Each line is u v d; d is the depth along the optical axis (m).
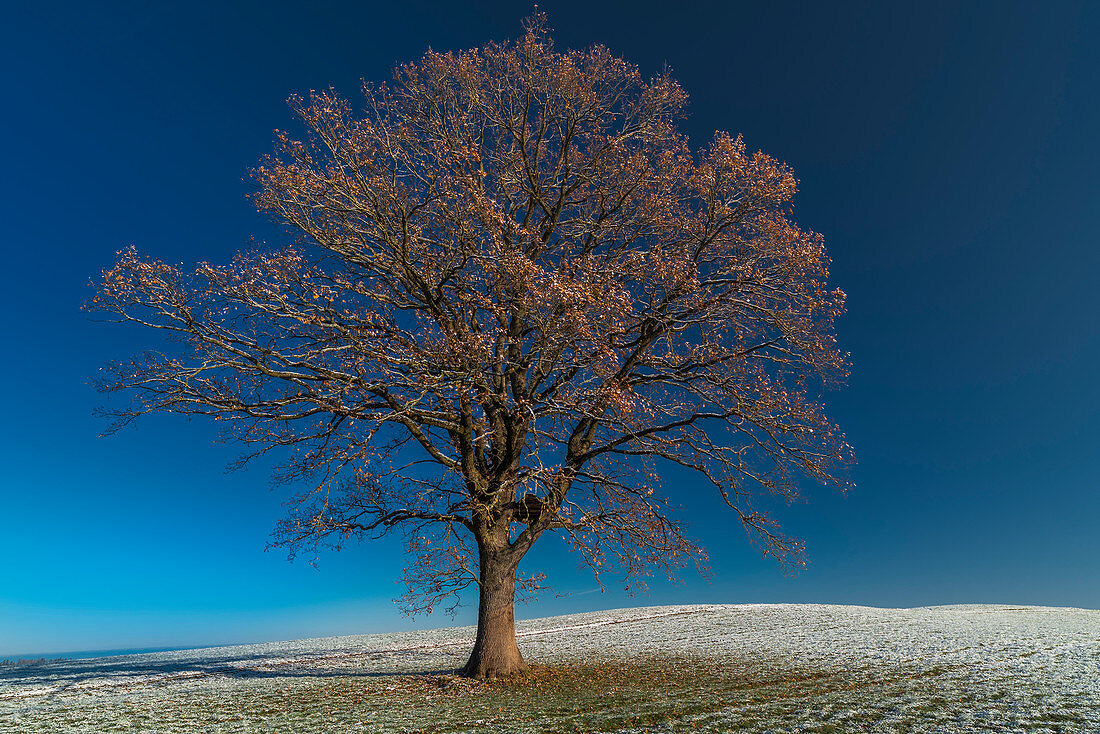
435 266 19.00
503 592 19.94
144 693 20.09
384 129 19.55
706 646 26.14
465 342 16.66
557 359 17.45
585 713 14.32
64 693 20.77
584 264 17.42
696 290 19.08
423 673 21.78
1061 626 28.14
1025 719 12.28
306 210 19.25
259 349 18.41
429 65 20.59
